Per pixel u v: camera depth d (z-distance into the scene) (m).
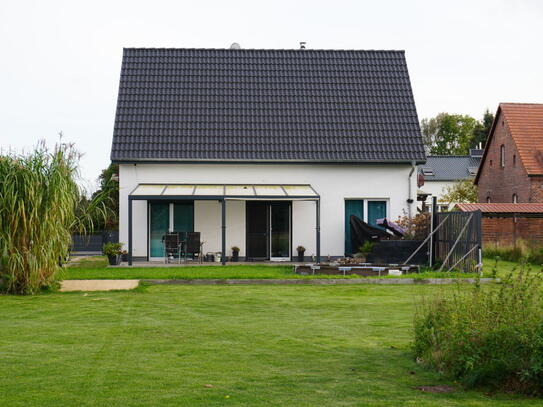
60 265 16.97
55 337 10.40
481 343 7.68
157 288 17.14
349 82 29.09
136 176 25.91
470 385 7.39
